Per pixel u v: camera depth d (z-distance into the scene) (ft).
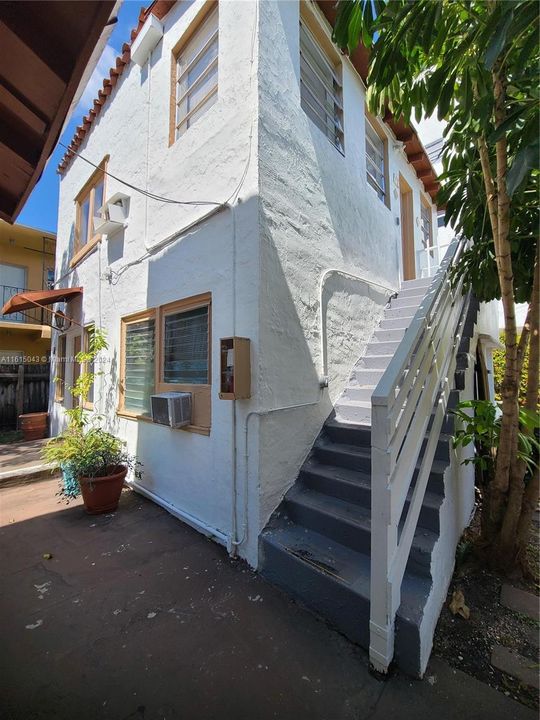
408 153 22.74
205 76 12.21
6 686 5.56
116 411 15.98
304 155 11.67
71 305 22.72
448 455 8.78
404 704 5.30
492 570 9.00
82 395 17.83
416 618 5.81
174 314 12.74
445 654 6.28
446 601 7.79
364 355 15.01
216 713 5.16
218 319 10.47
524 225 9.07
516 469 8.71
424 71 8.13
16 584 8.23
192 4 12.41
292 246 10.74
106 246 17.56
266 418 9.28
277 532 8.89
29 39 5.13
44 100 6.23
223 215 10.51
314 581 7.30
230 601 7.64
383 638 5.77
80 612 7.28
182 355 12.26
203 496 10.85
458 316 11.94
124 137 16.29
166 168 13.20
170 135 13.15
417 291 18.90
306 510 9.09
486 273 9.75
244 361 9.15
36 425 26.30
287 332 10.26
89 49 5.10
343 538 8.28
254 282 9.35
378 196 18.80
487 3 6.00
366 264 15.97
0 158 7.79
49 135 6.79
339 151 14.24
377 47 6.61
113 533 10.77
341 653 6.27
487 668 5.98
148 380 14.23
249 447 9.24
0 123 7.04
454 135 8.90
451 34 6.91
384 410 5.73
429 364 7.93
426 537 7.34
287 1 11.41
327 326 12.46
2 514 12.25
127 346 15.83
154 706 5.27
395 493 5.91
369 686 5.60
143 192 12.97
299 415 10.62
